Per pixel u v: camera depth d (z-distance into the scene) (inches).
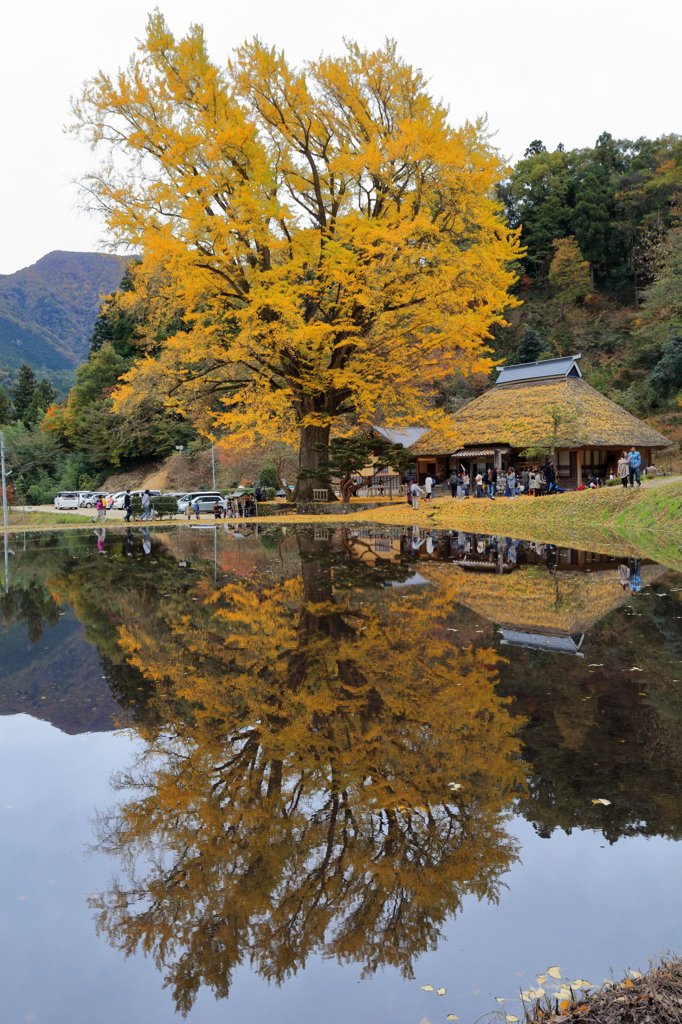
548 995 115.3
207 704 269.3
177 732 242.2
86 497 2436.0
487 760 208.1
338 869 154.3
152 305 1234.6
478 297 1217.4
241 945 133.3
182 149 1032.8
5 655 357.4
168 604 487.2
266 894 147.5
